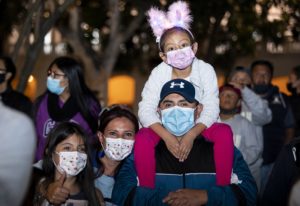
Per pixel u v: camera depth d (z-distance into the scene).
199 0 10.71
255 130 6.30
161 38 4.18
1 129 2.32
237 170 3.96
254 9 11.73
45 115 5.50
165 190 3.83
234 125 6.20
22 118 2.38
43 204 4.07
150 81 4.34
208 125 4.02
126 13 14.13
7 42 17.23
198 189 3.80
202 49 13.91
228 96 6.18
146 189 3.81
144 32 15.15
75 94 5.50
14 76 5.79
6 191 2.28
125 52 17.23
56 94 5.58
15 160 2.30
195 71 4.29
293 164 3.80
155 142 3.94
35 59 7.29
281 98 7.38
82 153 4.12
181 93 3.87
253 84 7.41
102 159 4.54
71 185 4.14
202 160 3.86
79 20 11.95
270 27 12.04
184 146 3.82
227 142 3.88
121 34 12.44
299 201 2.54
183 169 3.85
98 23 13.98
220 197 3.73
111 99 20.56
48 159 4.16
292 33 11.45
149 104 4.23
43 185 4.15
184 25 4.26
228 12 12.07
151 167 3.86
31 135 2.38
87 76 11.98
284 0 10.10
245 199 3.81
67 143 4.10
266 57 19.66
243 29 12.45
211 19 12.59
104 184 4.48
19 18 14.12
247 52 14.74
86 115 5.48
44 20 7.85
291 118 7.40
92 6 13.79
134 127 4.41
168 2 9.94
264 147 7.09
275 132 7.20
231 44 14.20
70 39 11.84
